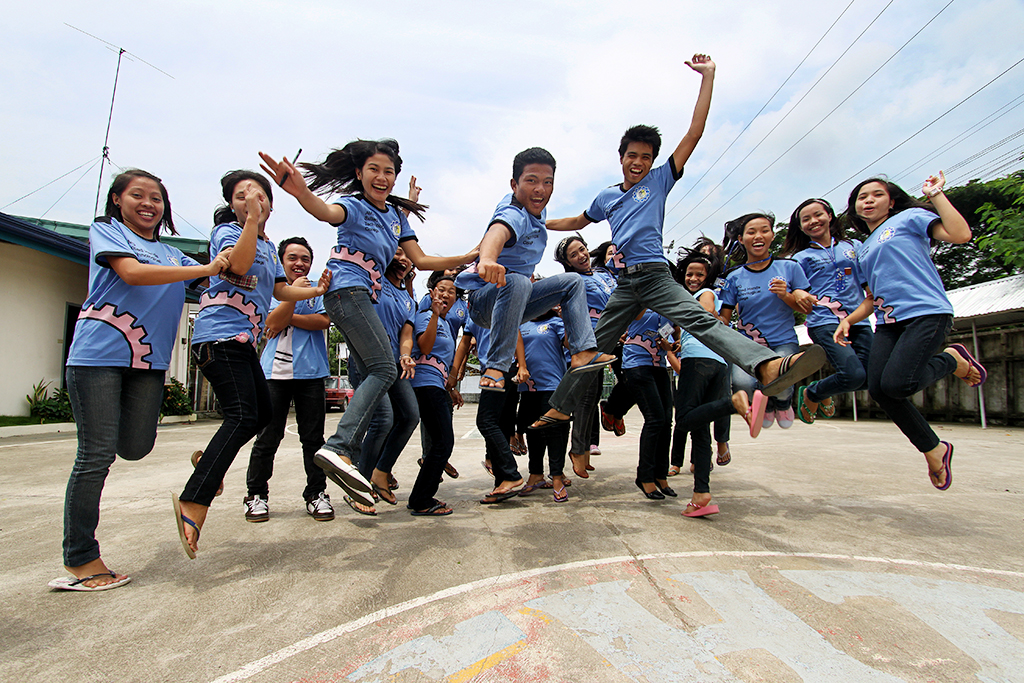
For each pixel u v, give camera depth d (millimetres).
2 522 3256
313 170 2822
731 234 4035
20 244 8984
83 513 2195
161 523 3191
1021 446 6902
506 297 2820
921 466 5234
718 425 3885
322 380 3521
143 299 2365
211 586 2229
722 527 3055
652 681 1530
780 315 3750
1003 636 1803
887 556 2555
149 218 2459
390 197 3066
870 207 3350
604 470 5203
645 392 3914
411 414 3707
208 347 2574
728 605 2027
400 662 1635
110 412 2260
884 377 3113
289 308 3383
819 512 3402
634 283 3113
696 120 2986
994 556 2566
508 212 2740
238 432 2521
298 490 4219
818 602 2053
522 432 4359
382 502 3832
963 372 3297
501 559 2521
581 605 2023
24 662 1645
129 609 2018
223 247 2760
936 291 3014
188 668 1610
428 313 4008
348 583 2246
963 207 14508
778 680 1539
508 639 1769
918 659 1658
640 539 2822
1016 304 9203
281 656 1675
